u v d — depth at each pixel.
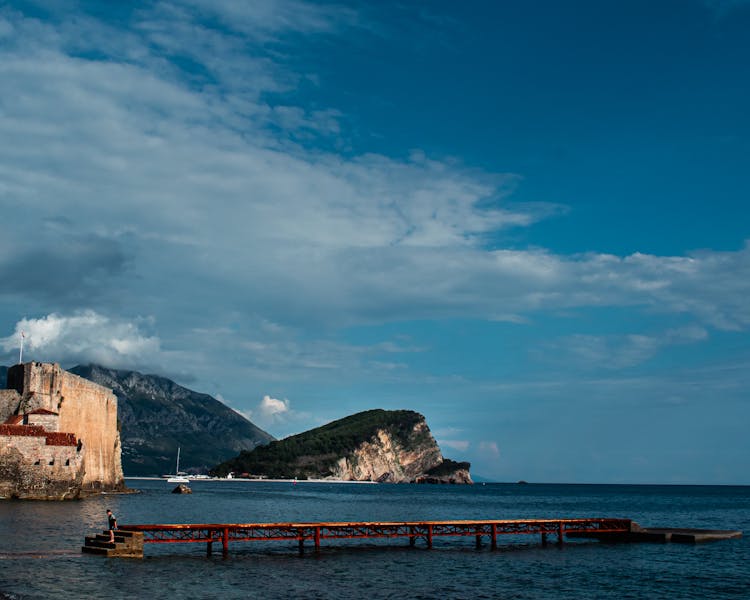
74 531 59.00
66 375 107.69
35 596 34.94
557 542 66.69
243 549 56.38
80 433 116.12
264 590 39.88
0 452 87.94
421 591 41.81
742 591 44.94
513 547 63.34
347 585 42.53
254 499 151.88
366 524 58.12
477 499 193.00
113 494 132.00
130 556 47.78
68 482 91.94
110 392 138.88
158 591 37.88
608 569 51.91
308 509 115.38
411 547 60.72
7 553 46.69
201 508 106.19
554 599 41.41
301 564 49.47
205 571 44.75
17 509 76.31
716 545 65.94
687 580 48.22
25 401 98.44
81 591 36.62
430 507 134.50
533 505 160.12
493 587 44.00
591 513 128.62
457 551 59.53
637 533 69.00
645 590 44.75
